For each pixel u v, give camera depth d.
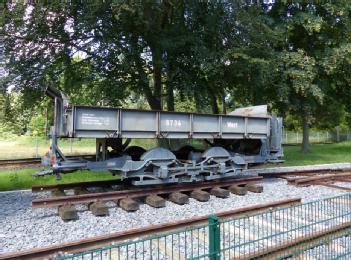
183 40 16.83
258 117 11.32
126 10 14.15
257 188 10.09
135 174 8.96
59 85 17.16
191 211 7.87
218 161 10.36
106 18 15.45
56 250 4.83
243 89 21.81
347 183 12.06
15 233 6.09
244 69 18.30
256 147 11.97
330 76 24.70
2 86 15.61
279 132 12.16
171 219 7.17
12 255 4.52
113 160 9.03
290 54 19.42
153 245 5.43
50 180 11.80
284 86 19.72
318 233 5.66
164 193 9.02
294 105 22.58
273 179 12.64
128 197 8.30
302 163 18.52
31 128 49.62
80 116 8.11
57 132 8.62
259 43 18.38
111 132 8.48
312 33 22.12
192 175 9.77
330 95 26.38
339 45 22.36
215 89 20.61
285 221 6.90
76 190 9.36
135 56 17.06
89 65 17.61
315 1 22.22
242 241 5.73
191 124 9.71
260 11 18.70
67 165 8.54
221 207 8.29
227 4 17.05
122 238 5.40
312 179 11.62
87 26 15.16
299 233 6.10
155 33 17.08
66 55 16.70
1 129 51.69
